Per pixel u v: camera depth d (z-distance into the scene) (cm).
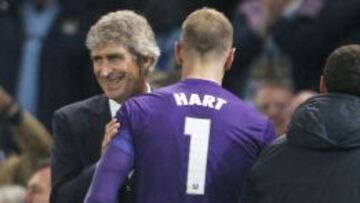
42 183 2058
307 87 2495
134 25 1504
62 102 2695
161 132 1428
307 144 1427
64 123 1552
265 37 2550
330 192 1409
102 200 1394
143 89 1516
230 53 1467
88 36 1512
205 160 1427
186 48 1455
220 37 1450
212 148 1432
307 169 1423
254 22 2566
